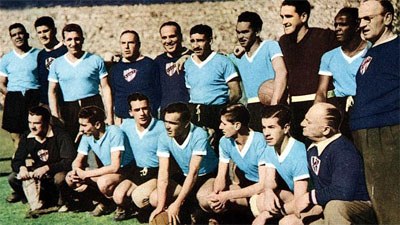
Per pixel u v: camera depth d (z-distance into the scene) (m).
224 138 4.86
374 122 4.73
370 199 4.66
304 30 5.01
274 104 5.04
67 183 5.20
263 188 4.79
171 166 5.07
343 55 4.91
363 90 4.77
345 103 4.96
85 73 5.33
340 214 4.45
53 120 5.39
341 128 4.98
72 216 5.13
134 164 5.18
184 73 5.14
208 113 5.10
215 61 5.05
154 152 5.07
